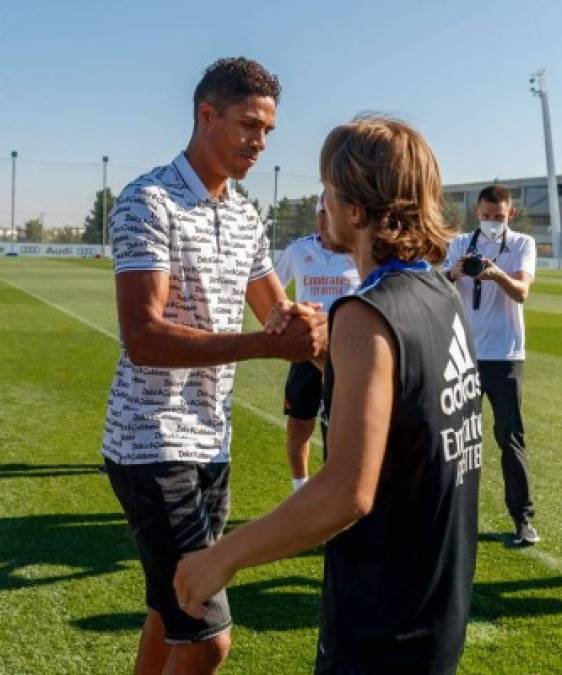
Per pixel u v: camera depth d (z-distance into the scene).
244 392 9.89
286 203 57.78
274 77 2.71
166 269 2.56
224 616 2.68
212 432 2.74
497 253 5.23
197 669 2.68
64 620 3.89
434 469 1.71
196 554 1.71
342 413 1.61
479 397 1.93
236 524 5.24
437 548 1.74
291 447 5.42
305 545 1.60
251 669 3.49
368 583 1.72
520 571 4.57
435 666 1.74
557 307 24.23
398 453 1.69
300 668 3.51
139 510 2.64
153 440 2.62
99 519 5.28
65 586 4.27
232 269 2.78
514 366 5.00
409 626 1.71
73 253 59.47
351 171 1.76
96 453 6.91
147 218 2.54
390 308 1.67
